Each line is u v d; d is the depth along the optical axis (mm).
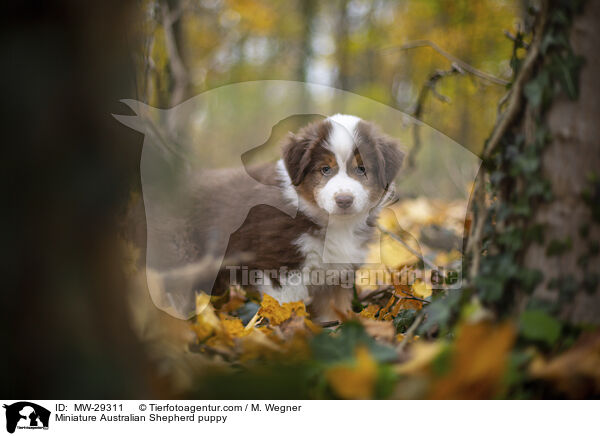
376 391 1622
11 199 1328
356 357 1698
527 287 1839
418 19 11766
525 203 1857
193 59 11070
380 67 13453
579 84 1779
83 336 1405
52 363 1371
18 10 1318
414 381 1603
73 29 1374
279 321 2656
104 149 1458
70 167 1383
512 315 1867
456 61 3045
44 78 1338
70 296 1385
